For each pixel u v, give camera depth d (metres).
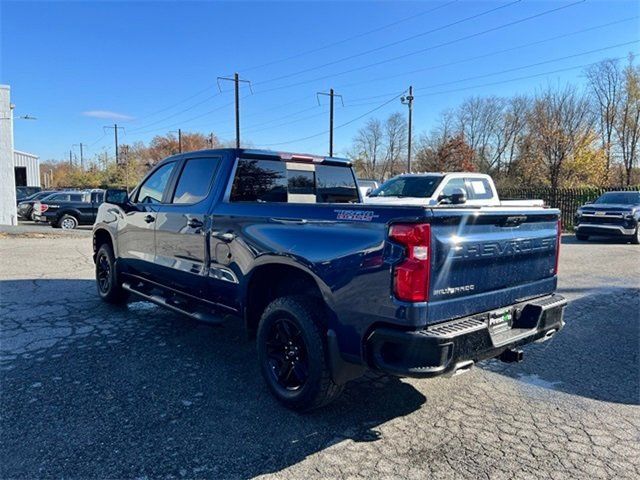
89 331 5.17
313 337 3.19
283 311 3.39
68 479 2.57
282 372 3.50
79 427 3.12
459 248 2.90
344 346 3.01
